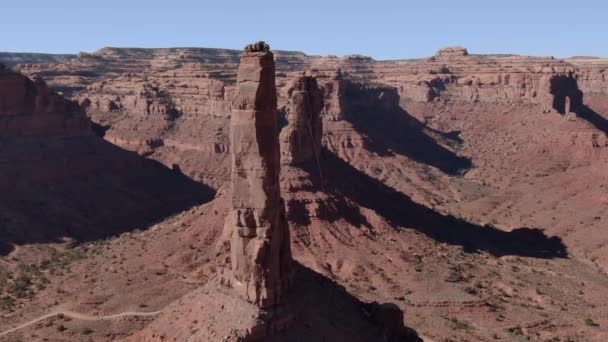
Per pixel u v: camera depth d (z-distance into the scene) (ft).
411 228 452.35
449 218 538.06
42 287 372.58
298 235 387.14
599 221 540.11
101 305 323.57
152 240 409.28
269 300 179.83
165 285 337.93
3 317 324.60
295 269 211.61
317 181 417.28
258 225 179.93
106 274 367.25
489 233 530.68
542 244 517.96
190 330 184.34
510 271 423.23
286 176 409.49
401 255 396.98
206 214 405.18
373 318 217.56
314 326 187.42
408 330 229.25
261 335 175.63
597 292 393.29
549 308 356.18
